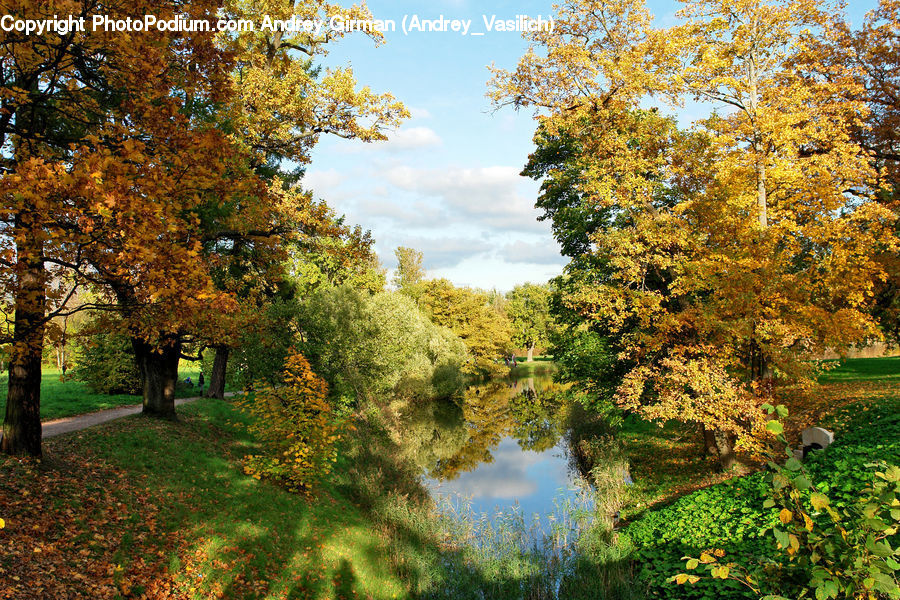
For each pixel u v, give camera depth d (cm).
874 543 331
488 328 6781
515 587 1108
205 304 786
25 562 774
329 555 1176
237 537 1098
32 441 1084
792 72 1825
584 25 1708
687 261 1426
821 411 1767
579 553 1228
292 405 1550
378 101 1655
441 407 4200
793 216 1416
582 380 2383
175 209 750
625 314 1485
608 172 1617
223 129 1324
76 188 610
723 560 934
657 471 1828
